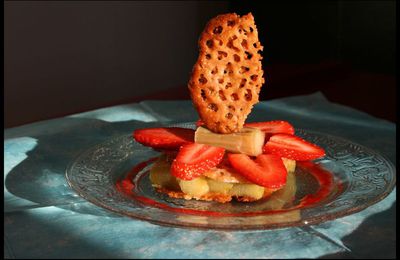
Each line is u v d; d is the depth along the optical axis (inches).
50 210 22.8
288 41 51.1
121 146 27.2
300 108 33.2
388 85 40.7
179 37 55.9
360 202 22.0
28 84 48.5
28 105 48.8
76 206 23.2
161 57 55.3
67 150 28.1
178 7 55.1
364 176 24.4
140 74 54.5
